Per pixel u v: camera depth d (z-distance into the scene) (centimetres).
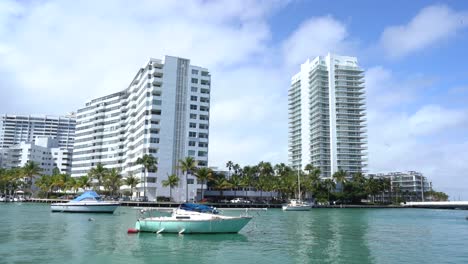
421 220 7931
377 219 8025
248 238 4031
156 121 13925
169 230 4084
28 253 2941
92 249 3167
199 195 14300
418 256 3130
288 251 3247
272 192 16500
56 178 15400
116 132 17650
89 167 18350
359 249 3438
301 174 16438
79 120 19800
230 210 10669
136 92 16138
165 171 13625
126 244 3447
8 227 4709
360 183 17525
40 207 10194
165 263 2686
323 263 2764
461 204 16375
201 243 3588
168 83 14262
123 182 14312
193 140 14312
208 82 15012
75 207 7375
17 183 16425
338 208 14800
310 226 5772
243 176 16625
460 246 3725
